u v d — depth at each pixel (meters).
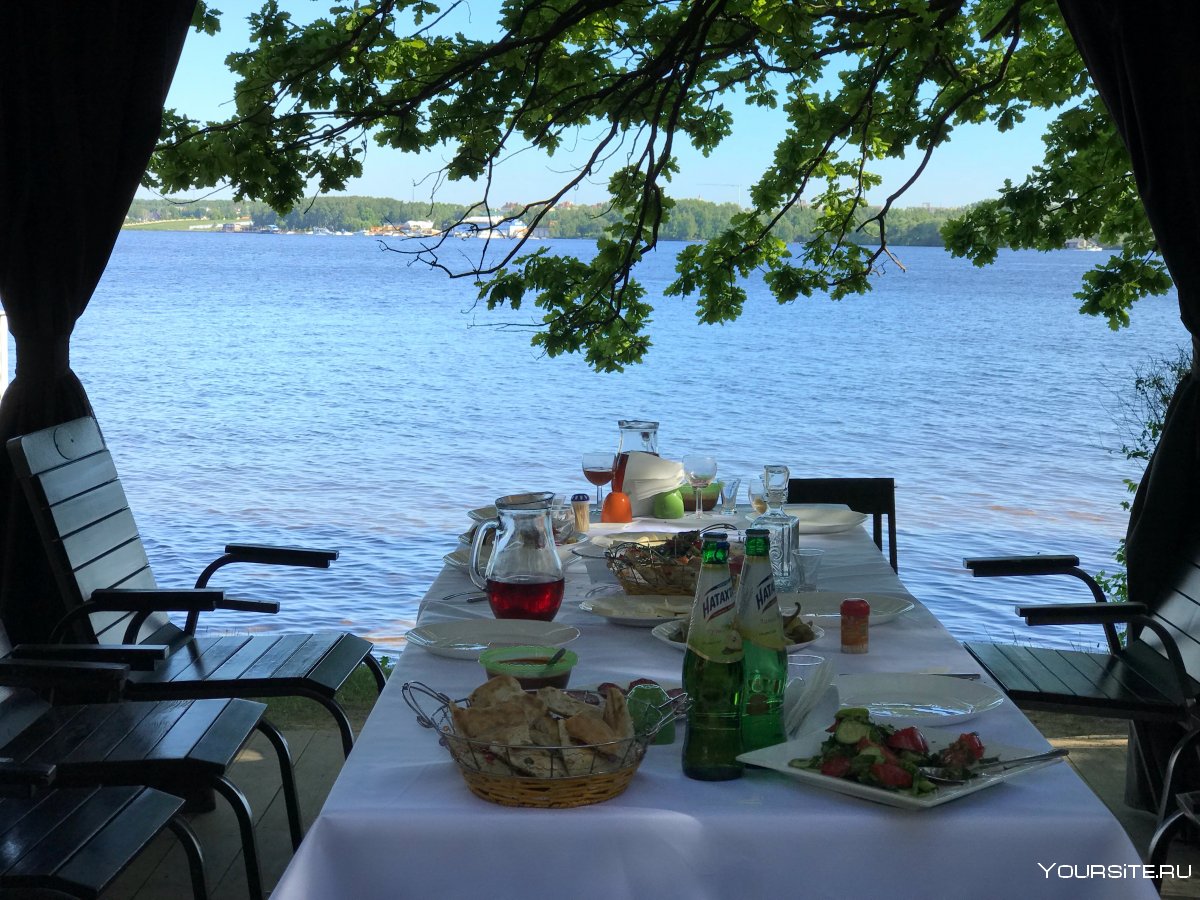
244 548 3.38
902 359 27.31
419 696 1.96
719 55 4.95
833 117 5.53
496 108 5.11
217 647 3.25
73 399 3.57
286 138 4.76
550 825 1.47
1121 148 5.78
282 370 23.14
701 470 3.80
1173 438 3.35
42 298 3.48
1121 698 2.90
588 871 1.47
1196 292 3.19
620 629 2.41
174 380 21.00
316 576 7.43
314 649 3.21
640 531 3.49
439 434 14.87
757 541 1.70
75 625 3.02
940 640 2.32
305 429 15.26
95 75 3.47
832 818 1.46
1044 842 1.45
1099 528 9.20
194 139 4.71
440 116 5.06
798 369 24.92
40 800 2.14
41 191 3.46
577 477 11.62
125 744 2.44
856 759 1.54
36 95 3.42
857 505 4.24
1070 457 13.35
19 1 3.38
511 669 1.89
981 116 5.73
